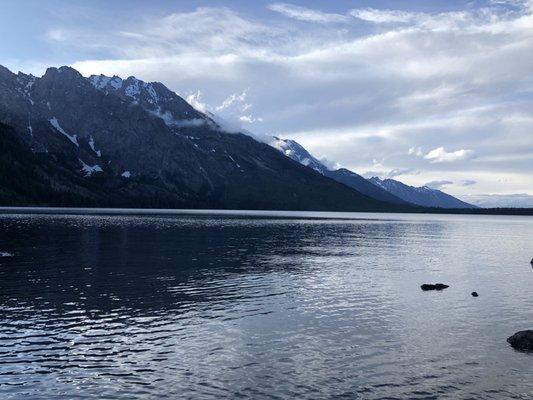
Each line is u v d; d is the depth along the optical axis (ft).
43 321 125.08
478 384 88.33
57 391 81.92
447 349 108.06
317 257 280.92
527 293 176.55
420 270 235.40
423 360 100.48
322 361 98.78
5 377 87.45
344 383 87.56
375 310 145.18
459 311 145.69
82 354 100.53
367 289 180.04
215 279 195.52
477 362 99.71
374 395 82.64
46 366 93.35
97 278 188.85
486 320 135.03
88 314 133.39
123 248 293.02
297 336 116.06
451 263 266.77
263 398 80.33
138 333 116.37
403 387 86.38
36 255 248.73
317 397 81.30
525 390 85.97
